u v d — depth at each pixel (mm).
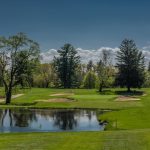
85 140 27297
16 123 50656
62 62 172625
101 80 127938
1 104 81188
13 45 85562
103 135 29609
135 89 141500
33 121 52906
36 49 87312
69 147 24734
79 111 68125
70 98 89312
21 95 105125
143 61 127812
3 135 32625
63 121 53031
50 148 24578
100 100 84812
